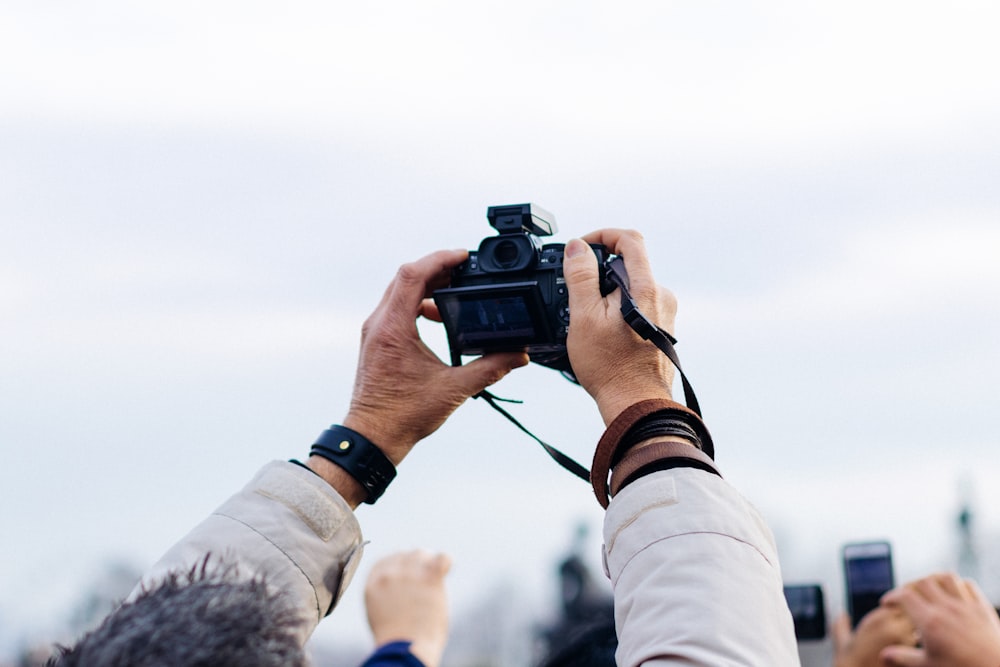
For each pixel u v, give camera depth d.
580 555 6.61
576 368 2.18
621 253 2.32
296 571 1.97
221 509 2.01
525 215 2.48
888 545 2.01
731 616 1.70
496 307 2.43
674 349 2.15
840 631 2.02
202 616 1.44
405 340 2.30
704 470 1.89
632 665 1.71
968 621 1.77
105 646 1.42
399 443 2.23
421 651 1.48
